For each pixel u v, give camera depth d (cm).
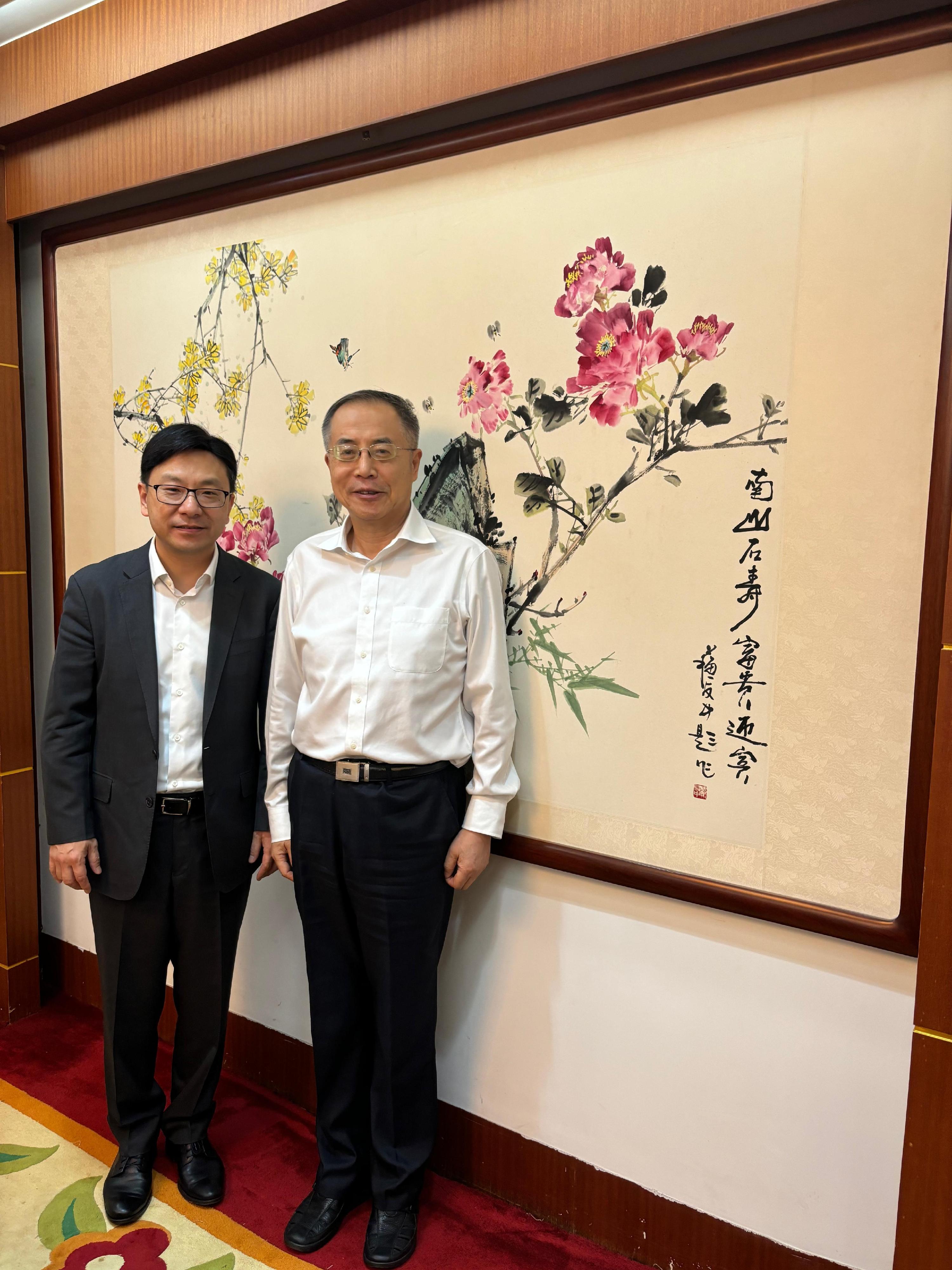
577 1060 173
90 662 175
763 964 151
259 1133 205
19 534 243
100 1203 181
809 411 138
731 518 147
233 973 207
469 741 171
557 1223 178
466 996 187
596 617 162
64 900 266
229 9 177
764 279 140
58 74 208
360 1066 181
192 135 198
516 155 162
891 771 137
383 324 183
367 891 165
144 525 232
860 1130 145
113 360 232
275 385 202
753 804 149
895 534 133
